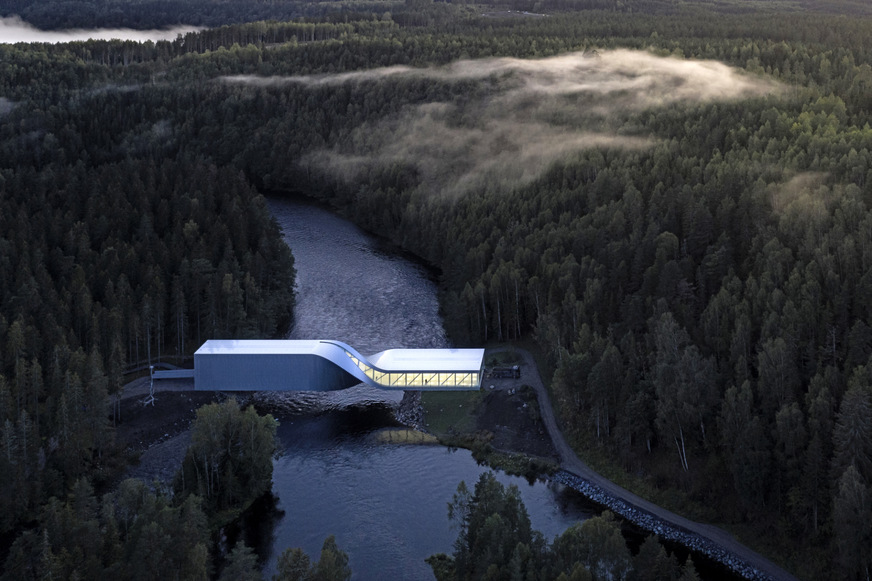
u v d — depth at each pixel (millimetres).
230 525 155750
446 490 165750
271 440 166250
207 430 159250
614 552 122312
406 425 191375
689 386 159875
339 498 163375
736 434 152750
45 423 178125
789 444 146000
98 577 126188
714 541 150125
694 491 159000
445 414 192625
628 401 166875
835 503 133875
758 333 172375
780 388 155125
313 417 194500
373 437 186000
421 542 149625
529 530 132875
